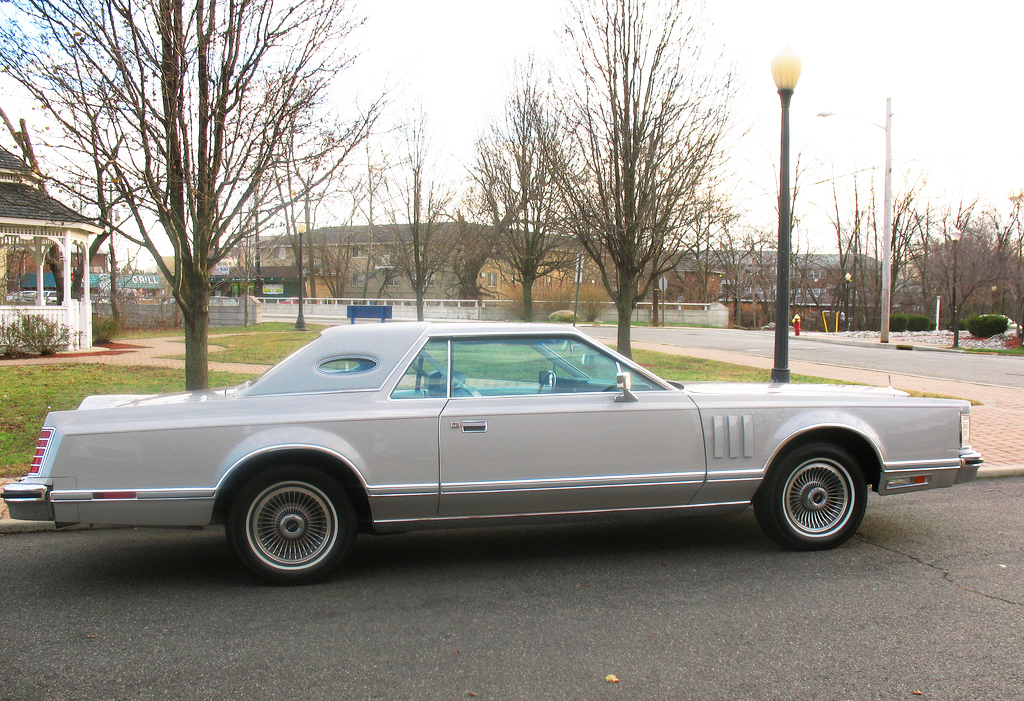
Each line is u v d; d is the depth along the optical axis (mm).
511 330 5012
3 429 8852
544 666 3492
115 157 7461
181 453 4469
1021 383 14469
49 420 4523
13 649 3736
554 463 4773
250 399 4695
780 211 8820
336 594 4484
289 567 4613
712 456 4945
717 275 68688
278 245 52969
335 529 4641
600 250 13469
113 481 4430
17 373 13227
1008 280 32094
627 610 4172
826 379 14094
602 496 4844
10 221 16875
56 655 3658
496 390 4883
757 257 61344
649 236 13125
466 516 4801
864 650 3617
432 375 4852
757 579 4645
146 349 19297
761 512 5199
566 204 13203
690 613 4113
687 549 5312
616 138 12078
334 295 55719
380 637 3844
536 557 5184
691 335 32625
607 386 5027
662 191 12750
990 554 5102
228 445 4508
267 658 3607
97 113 7211
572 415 4785
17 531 5855
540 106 19500
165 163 7898
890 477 5164
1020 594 4352
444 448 4672
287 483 4566
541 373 4992
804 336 33156
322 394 4730
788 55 8648
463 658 3588
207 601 4387
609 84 12023
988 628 3863
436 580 4719
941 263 35625
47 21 6898
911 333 34281
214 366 15383
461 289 48688
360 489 4746
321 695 3236
